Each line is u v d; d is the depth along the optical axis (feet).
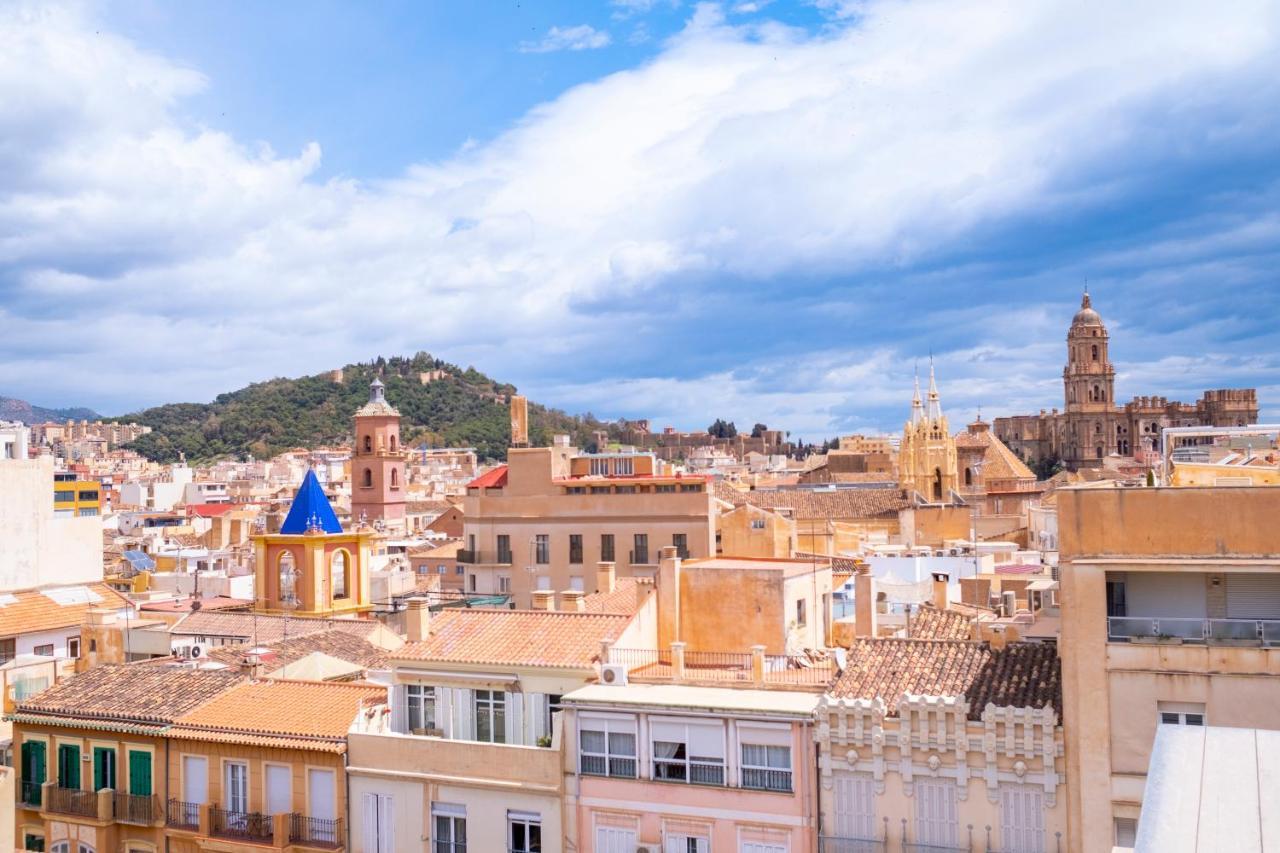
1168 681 111.55
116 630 215.51
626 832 135.03
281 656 195.42
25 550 234.17
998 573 274.77
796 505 463.01
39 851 160.45
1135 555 113.50
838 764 126.00
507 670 150.10
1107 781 112.37
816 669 146.00
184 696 163.84
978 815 120.06
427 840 142.72
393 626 266.77
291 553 297.33
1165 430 242.78
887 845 123.03
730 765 131.03
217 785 153.28
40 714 165.37
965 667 130.00
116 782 159.94
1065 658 116.47
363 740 146.61
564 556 329.93
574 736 138.10
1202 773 51.16
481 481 350.64
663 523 322.14
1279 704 108.37
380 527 655.35
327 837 146.30
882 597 213.05
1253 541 110.63
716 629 162.50
